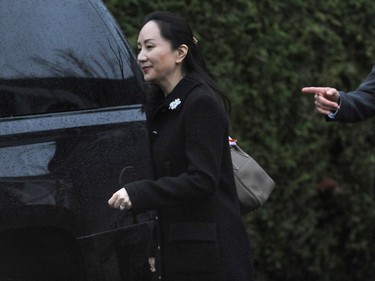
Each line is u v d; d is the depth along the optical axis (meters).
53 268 5.98
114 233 6.16
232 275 6.50
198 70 6.66
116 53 6.50
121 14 10.28
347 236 12.70
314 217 12.12
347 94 7.04
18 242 5.82
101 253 6.09
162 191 6.15
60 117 6.06
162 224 6.51
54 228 5.90
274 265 11.90
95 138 6.14
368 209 12.66
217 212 6.50
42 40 6.18
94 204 6.07
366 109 7.07
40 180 5.84
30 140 5.86
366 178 12.60
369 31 12.54
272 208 11.68
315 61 12.01
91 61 6.34
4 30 6.04
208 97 6.39
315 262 12.34
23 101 5.96
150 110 6.67
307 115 11.88
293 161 11.72
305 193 11.96
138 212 6.14
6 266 5.82
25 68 6.03
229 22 11.07
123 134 6.30
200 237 6.42
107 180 6.15
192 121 6.36
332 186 12.34
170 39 6.57
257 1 11.41
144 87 6.66
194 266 6.43
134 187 6.09
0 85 5.89
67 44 6.27
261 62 11.40
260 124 11.46
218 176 6.36
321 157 12.13
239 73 11.23
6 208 5.68
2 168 5.70
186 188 6.22
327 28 12.11
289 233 11.92
